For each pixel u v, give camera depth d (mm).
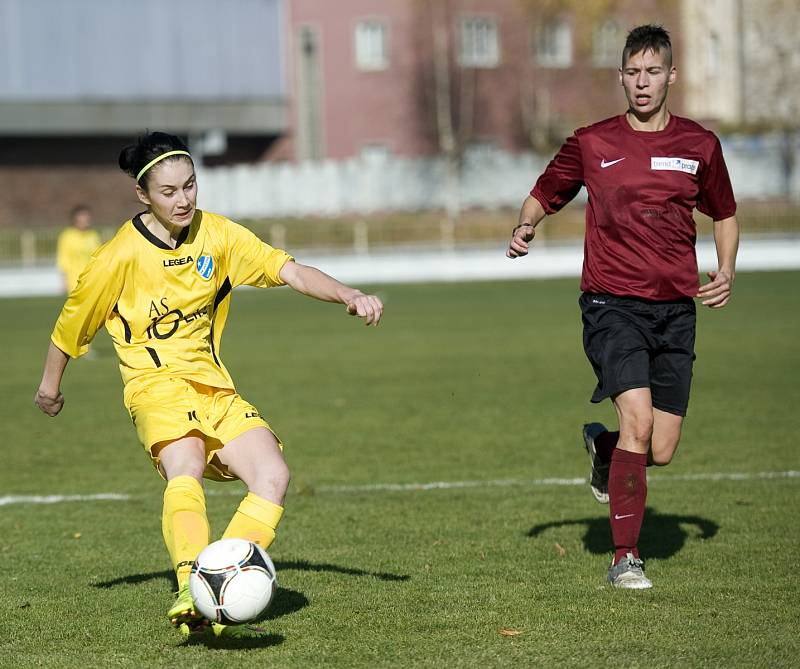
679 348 19578
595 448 20875
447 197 177625
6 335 75500
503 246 147000
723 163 19609
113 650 16438
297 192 173000
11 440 37375
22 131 163375
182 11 170000
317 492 28281
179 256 17016
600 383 19594
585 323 19938
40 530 24828
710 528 23656
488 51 187375
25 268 129875
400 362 57000
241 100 174375
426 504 26688
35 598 19328
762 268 124062
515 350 60906
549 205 20719
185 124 171500
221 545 15461
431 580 19984
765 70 177375
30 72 163250
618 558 19438
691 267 19516
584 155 19750
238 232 17641
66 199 170750
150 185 16266
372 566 21094
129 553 22641
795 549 21766
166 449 16625
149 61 169000
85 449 35656
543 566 20859
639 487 19188
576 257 130375
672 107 178875
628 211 19281
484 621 17469
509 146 189375
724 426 36781
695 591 18922
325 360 58625
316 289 17031
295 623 17516
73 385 51781
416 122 185000
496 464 31734
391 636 16781
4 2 161125
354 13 182750
